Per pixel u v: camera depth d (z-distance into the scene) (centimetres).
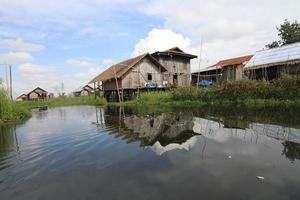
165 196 395
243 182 439
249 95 1903
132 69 3178
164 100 2512
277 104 1678
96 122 1346
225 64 3116
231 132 875
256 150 639
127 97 3206
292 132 826
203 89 2269
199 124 1080
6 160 639
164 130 973
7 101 1794
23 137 986
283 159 560
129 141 796
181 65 3584
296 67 2034
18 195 427
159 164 548
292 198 379
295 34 3516
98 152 673
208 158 580
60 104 4803
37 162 610
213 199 381
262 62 2228
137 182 454
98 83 4162
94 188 438
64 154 672
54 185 461
